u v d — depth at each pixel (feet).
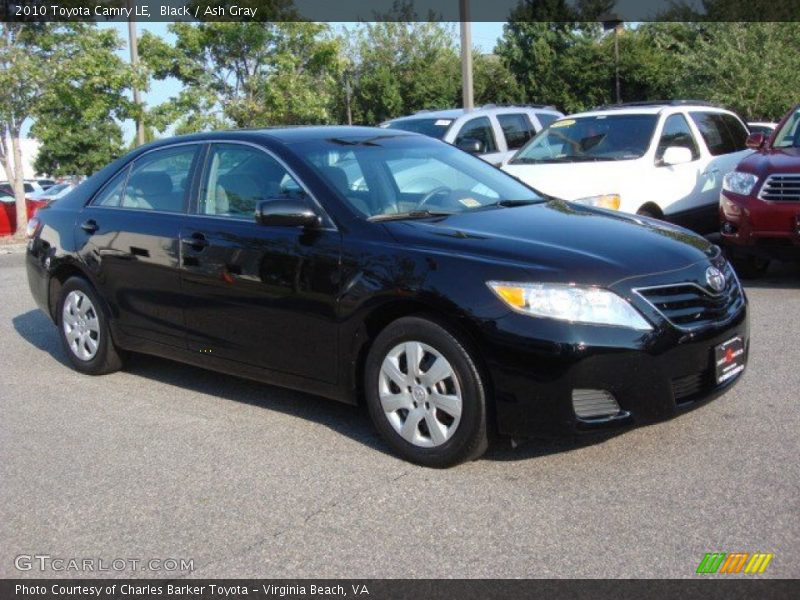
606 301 13.73
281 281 16.49
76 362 21.70
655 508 13.08
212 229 17.94
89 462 16.03
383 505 13.67
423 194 17.47
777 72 88.12
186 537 12.99
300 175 17.01
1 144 61.93
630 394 13.85
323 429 17.17
